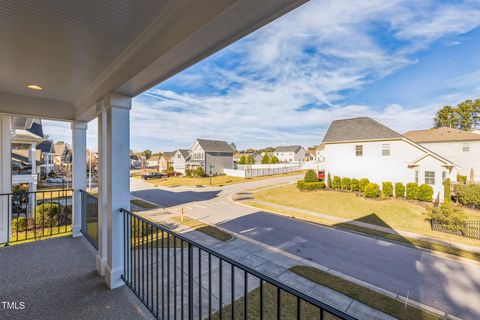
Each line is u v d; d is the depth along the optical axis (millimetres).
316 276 4980
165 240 6762
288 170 33125
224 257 1374
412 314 3855
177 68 2055
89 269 3164
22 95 3625
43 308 2334
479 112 25219
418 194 12172
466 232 7906
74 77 2855
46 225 7184
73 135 4340
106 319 2195
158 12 1672
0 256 3516
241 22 1426
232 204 13445
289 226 8969
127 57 2305
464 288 4730
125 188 2840
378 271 5395
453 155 18094
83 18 1693
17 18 1675
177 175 33188
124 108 2812
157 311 2107
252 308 3562
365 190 13273
